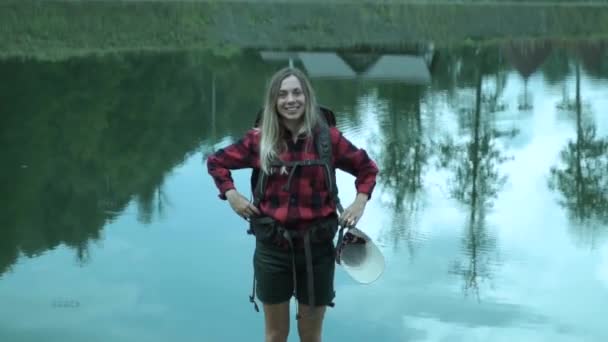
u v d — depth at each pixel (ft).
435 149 42.73
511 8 166.91
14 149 41.34
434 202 29.86
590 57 119.34
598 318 17.71
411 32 150.30
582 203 29.78
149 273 20.61
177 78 86.33
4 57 101.91
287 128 11.57
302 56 113.19
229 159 11.92
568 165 37.73
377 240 24.23
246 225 25.22
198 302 18.49
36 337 16.46
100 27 121.80
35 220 26.32
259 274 11.99
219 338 16.42
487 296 19.12
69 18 119.75
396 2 155.22
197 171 35.17
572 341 16.46
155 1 132.05
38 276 20.43
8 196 30.12
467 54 128.36
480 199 30.53
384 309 18.20
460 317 17.76
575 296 19.22
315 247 11.73
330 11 148.56
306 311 12.17
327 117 12.03
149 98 67.21
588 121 52.75
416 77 93.91
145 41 124.98
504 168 36.88
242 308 18.10
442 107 62.80
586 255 22.79
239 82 84.28
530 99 67.10
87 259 21.88
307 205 11.55
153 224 25.50
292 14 143.33
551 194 31.42
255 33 136.26
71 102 62.49
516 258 22.38
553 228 25.94
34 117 53.67
